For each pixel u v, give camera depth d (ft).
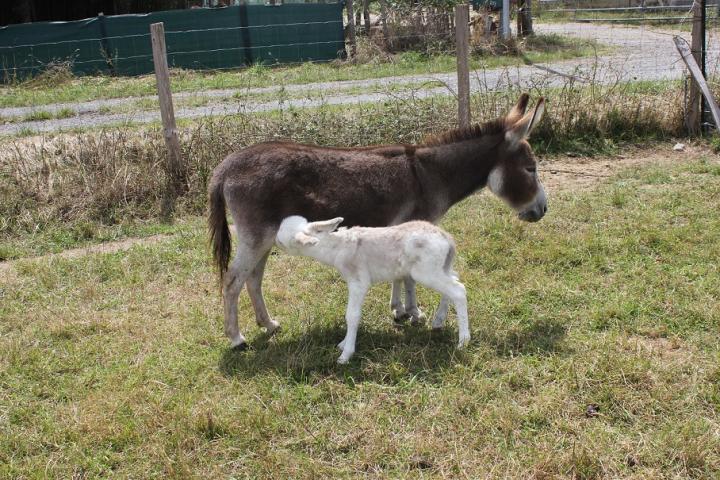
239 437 10.69
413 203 13.42
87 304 14.94
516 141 13.73
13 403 11.66
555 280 14.69
